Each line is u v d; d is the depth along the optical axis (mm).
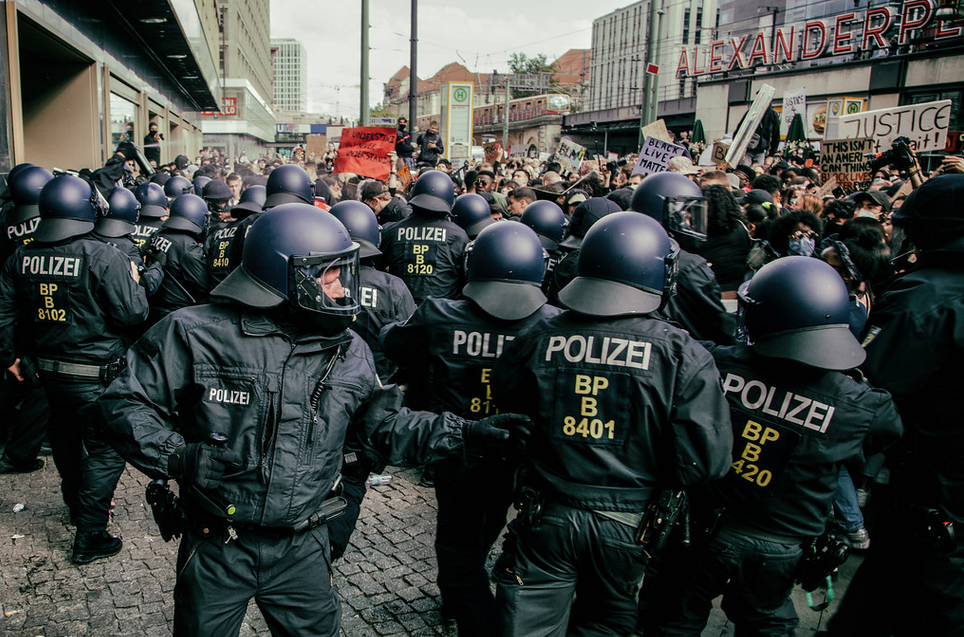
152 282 4934
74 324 3803
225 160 22281
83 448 4008
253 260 2266
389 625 3408
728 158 10219
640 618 3111
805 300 2467
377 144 11367
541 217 5129
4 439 5426
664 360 2398
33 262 3814
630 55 77000
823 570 2543
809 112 29422
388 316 4023
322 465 2305
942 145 9898
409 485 5035
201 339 2244
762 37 32438
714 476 2363
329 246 2260
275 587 2312
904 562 2771
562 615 2543
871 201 6301
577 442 2441
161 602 3553
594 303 2488
